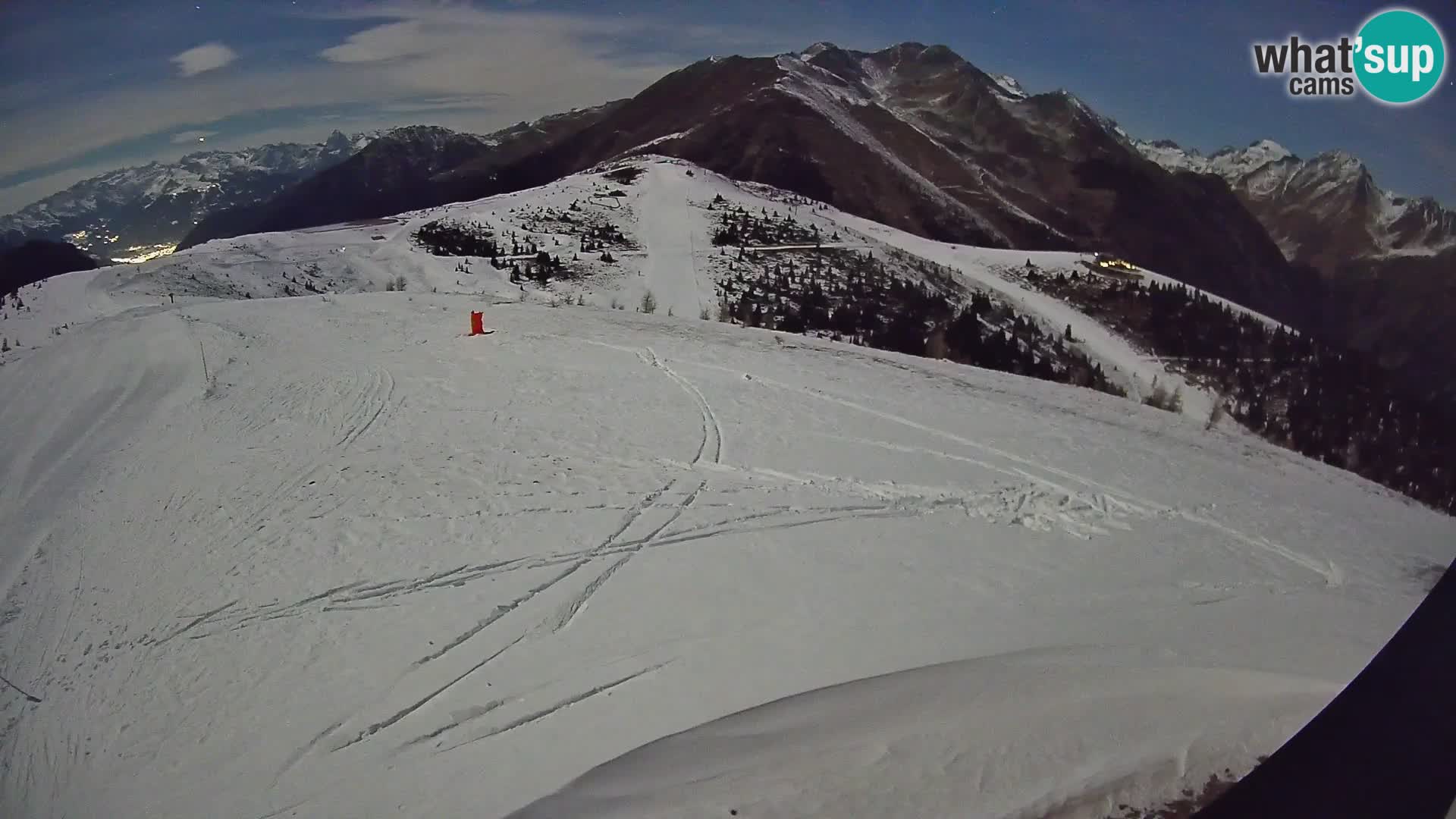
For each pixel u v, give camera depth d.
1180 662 7.69
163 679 8.24
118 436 15.15
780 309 50.72
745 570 9.48
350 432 14.37
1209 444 15.50
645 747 6.43
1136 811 5.90
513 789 6.18
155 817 6.44
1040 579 9.52
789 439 13.84
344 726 7.20
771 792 6.04
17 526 12.13
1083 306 56.16
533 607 8.83
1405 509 13.37
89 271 41.72
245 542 10.73
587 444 13.52
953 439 14.21
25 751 7.49
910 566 9.70
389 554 10.16
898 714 6.80
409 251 64.88
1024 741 6.51
